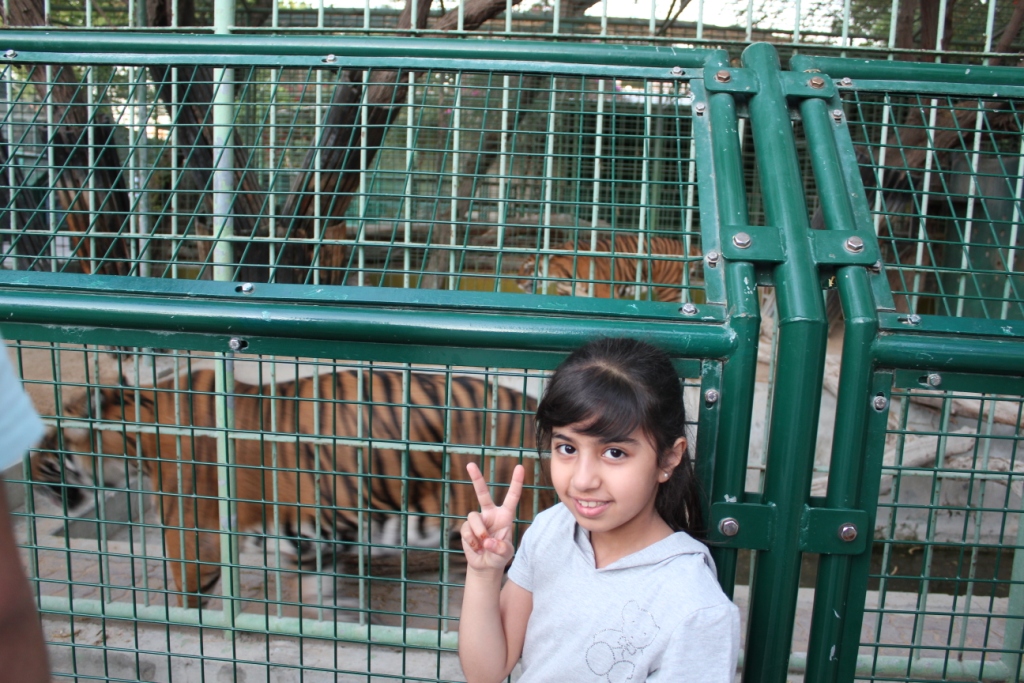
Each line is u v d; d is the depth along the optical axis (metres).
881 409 1.19
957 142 3.72
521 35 2.21
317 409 2.00
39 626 0.73
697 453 1.21
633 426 1.03
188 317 1.25
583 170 3.51
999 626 2.69
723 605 1.05
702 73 1.52
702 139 1.43
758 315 1.18
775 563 1.19
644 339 1.17
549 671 1.15
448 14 3.42
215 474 2.87
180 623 1.43
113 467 3.02
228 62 1.63
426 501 2.98
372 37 1.63
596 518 1.07
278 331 1.24
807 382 1.15
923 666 2.36
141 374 3.73
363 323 1.21
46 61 1.67
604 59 1.56
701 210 1.33
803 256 1.22
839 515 1.17
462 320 1.21
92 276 1.33
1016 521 4.11
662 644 1.06
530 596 1.23
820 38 4.29
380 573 3.31
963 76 1.57
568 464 1.08
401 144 3.83
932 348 1.16
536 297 1.24
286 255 3.26
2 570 0.68
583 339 1.19
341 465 2.92
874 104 1.55
